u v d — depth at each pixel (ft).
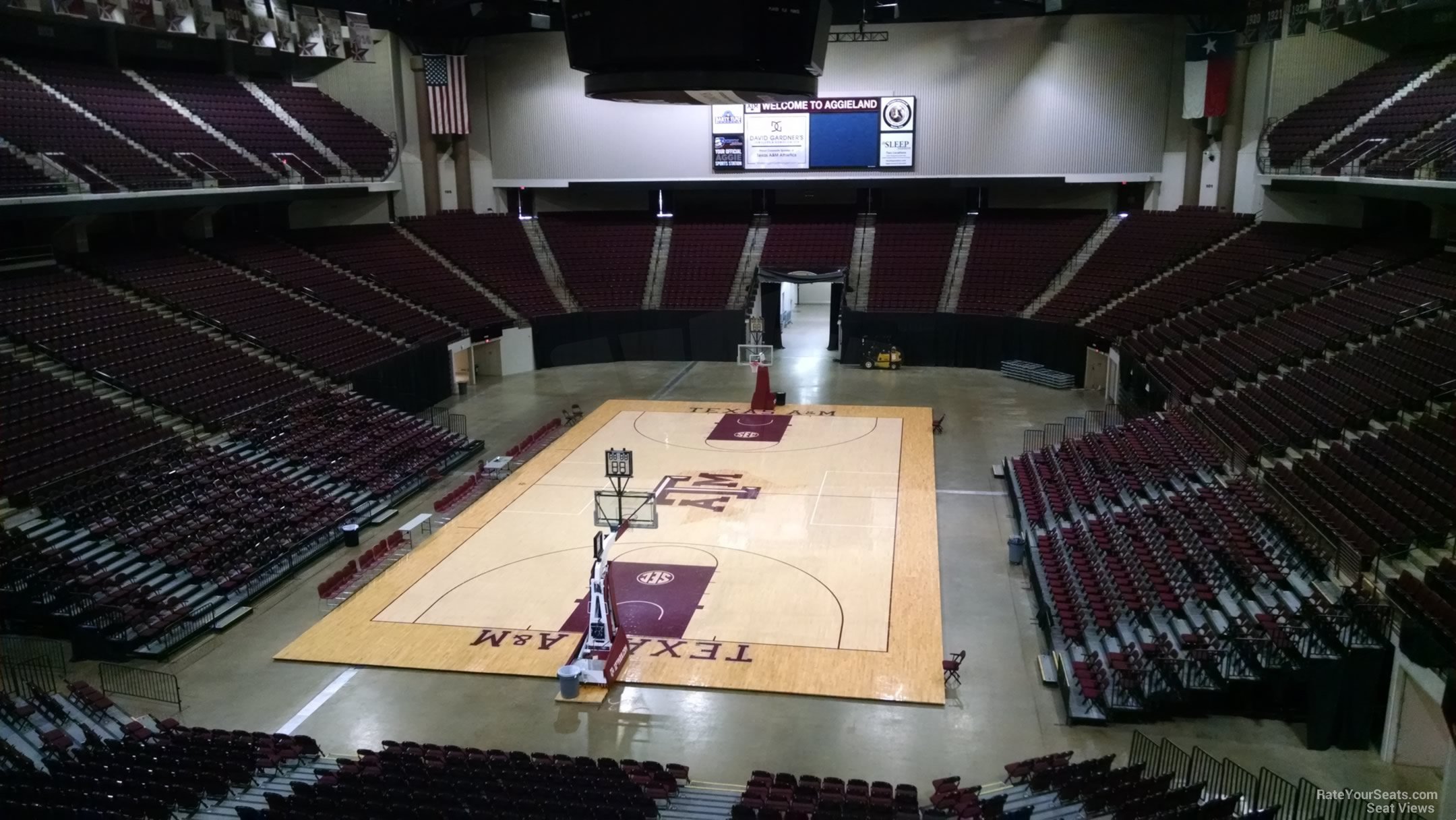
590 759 56.49
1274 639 59.00
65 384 95.20
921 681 66.59
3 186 102.73
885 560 86.12
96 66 137.28
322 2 153.89
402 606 79.25
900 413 133.18
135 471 88.74
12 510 79.61
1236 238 143.43
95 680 68.49
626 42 61.82
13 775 50.37
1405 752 55.47
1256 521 76.13
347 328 132.36
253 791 52.54
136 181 116.06
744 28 60.49
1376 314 101.76
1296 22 134.92
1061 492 94.73
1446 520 65.16
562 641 73.10
